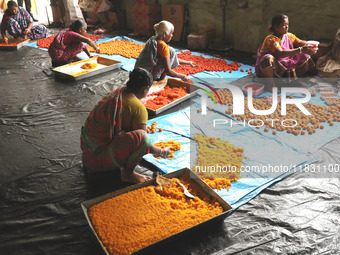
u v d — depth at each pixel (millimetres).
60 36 6074
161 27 4562
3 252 2465
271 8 6285
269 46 4875
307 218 2674
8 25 8086
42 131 4176
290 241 2475
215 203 2721
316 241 2461
